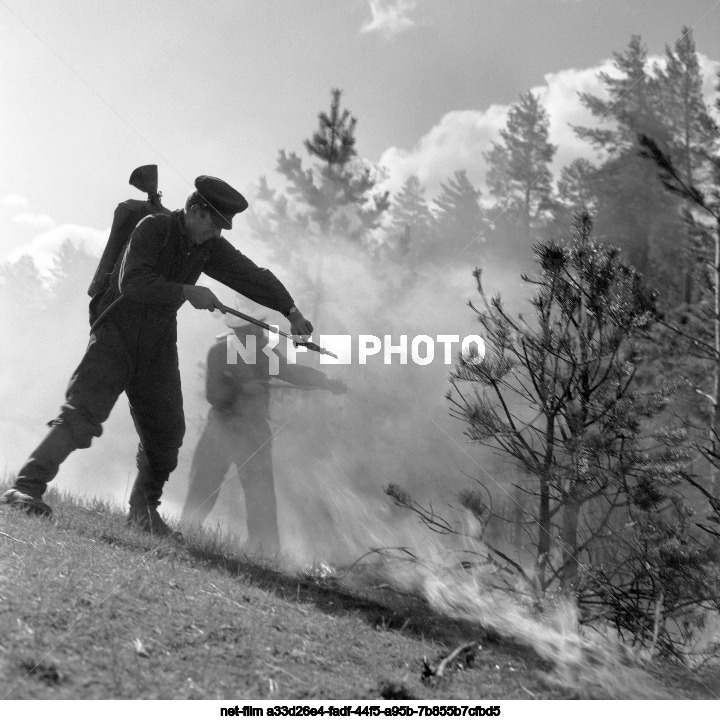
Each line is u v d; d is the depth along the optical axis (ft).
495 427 17.92
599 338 17.72
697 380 39.32
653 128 93.35
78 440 17.29
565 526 17.52
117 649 10.02
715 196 44.50
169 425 18.81
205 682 9.77
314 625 12.62
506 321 18.43
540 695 11.68
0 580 11.25
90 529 15.87
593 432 17.63
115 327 17.98
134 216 18.93
